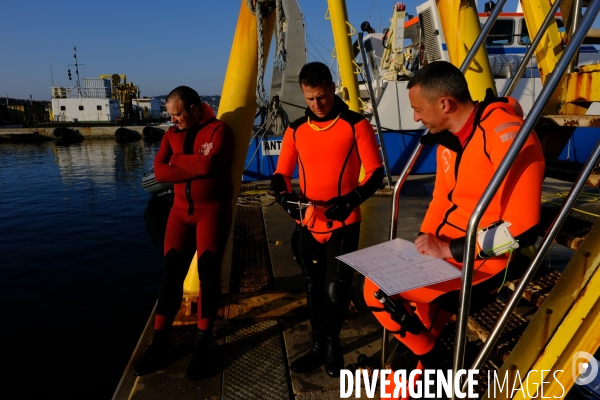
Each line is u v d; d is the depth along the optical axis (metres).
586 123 1.84
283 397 2.21
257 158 10.15
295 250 2.49
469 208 1.64
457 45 3.29
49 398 3.38
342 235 2.27
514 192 1.44
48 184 15.38
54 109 44.62
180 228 2.61
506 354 1.69
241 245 5.31
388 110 10.22
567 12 2.80
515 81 2.43
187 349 2.69
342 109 2.27
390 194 8.19
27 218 10.09
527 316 2.86
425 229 1.87
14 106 51.47
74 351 4.16
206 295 2.49
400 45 10.02
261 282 3.95
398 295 1.77
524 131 1.31
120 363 3.90
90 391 3.47
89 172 18.50
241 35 2.91
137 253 7.33
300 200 2.35
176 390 2.30
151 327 2.99
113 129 38.72
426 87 1.55
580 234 1.71
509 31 9.73
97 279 6.14
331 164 2.26
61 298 5.48
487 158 1.52
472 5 3.25
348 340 2.74
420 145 1.99
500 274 1.64
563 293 1.51
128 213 10.52
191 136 2.52
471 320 1.96
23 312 5.07
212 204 2.53
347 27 7.57
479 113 1.57
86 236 8.45
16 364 3.90
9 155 25.91
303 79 2.11
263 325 2.92
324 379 2.32
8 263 6.85
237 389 2.29
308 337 2.76
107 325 4.73
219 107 3.09
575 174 1.84
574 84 2.24
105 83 49.47
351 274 2.24
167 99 2.48
